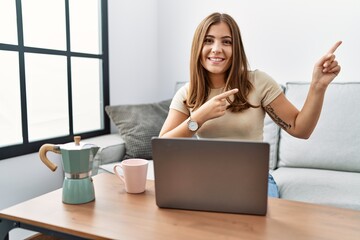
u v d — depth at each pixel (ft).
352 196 5.00
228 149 2.78
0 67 5.90
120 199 3.32
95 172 6.52
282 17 7.79
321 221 2.78
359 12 7.00
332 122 6.41
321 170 6.33
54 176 6.89
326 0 7.29
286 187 5.52
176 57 9.44
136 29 8.97
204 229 2.64
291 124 4.29
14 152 6.05
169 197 3.03
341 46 7.27
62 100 7.22
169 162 2.92
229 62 4.39
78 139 3.34
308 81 7.47
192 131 3.73
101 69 8.18
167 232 2.60
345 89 6.57
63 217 2.91
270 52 8.04
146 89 9.53
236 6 8.30
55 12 6.89
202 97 4.50
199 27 4.40
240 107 4.32
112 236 2.54
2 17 5.86
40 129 6.79
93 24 7.98
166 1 9.36
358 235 2.53
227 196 2.91
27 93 6.46
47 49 6.69
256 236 2.52
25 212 3.03
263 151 2.72
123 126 7.35
